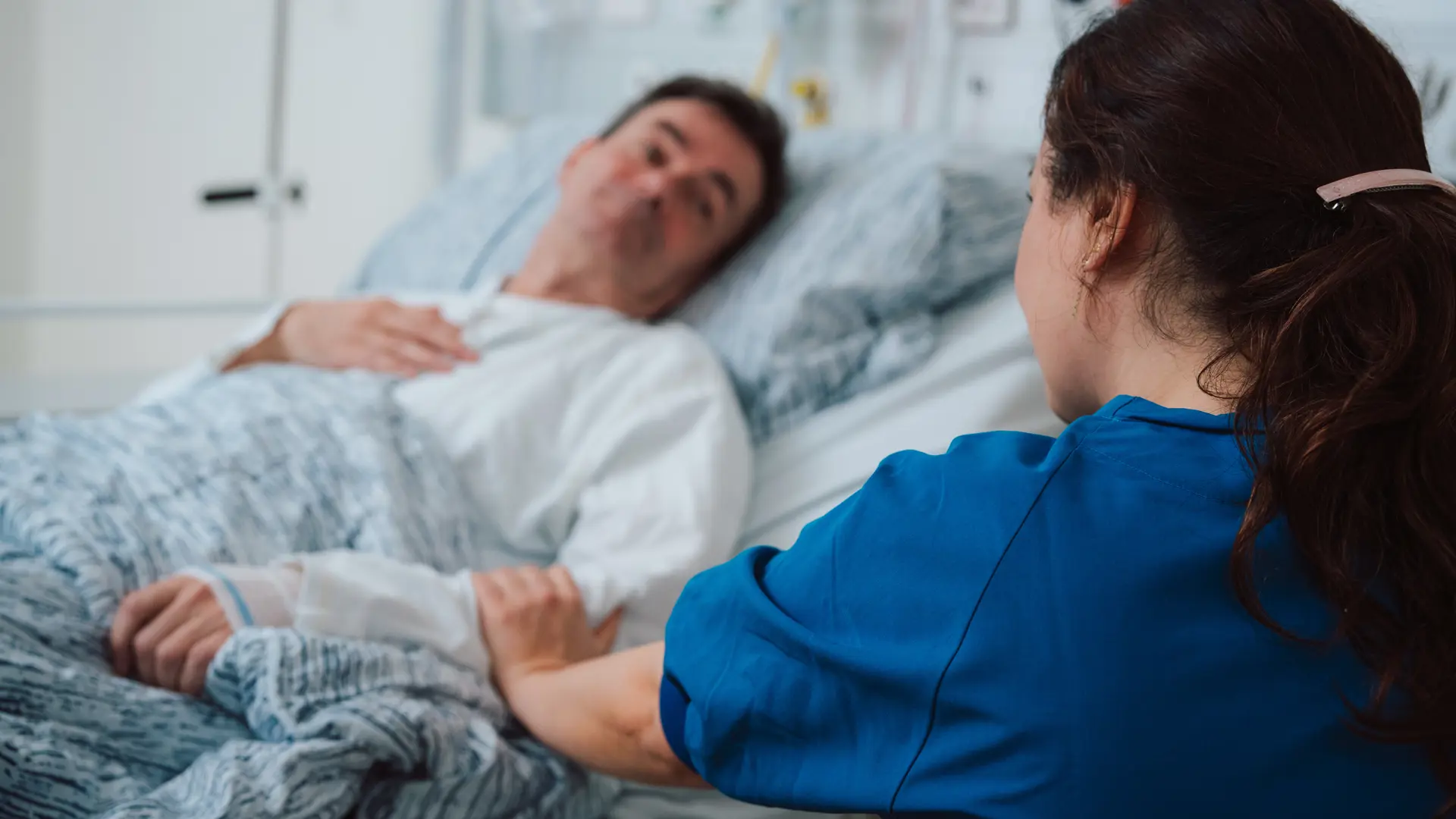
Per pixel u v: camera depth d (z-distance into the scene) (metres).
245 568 1.12
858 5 2.12
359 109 3.10
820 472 1.43
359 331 1.57
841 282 1.51
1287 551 0.64
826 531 0.75
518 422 1.41
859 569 0.71
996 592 0.65
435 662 1.10
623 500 1.33
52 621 1.04
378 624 1.11
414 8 2.96
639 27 2.53
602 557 1.29
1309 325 0.64
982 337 1.50
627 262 1.61
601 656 1.18
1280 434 0.63
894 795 0.67
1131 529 0.65
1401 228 0.64
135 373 1.95
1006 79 1.94
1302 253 0.67
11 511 1.14
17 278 3.50
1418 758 0.62
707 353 1.54
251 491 1.25
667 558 1.28
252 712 0.99
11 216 3.47
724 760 0.74
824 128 1.98
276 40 2.72
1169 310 0.72
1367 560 0.63
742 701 0.73
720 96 1.68
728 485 1.37
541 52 2.74
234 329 3.38
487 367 1.49
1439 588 0.61
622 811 1.17
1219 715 0.62
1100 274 0.75
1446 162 1.54
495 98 2.86
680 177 1.60
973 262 1.56
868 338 1.54
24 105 3.42
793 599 0.73
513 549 1.41
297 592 1.11
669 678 0.79
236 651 1.00
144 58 3.35
